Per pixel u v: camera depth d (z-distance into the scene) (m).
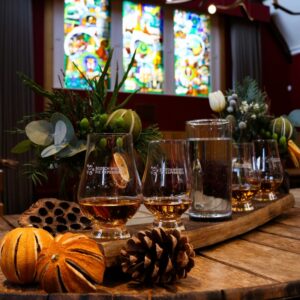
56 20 4.64
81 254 0.44
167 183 0.65
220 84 5.64
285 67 6.30
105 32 4.95
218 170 0.74
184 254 0.47
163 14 5.32
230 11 5.40
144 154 0.87
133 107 4.96
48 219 0.70
